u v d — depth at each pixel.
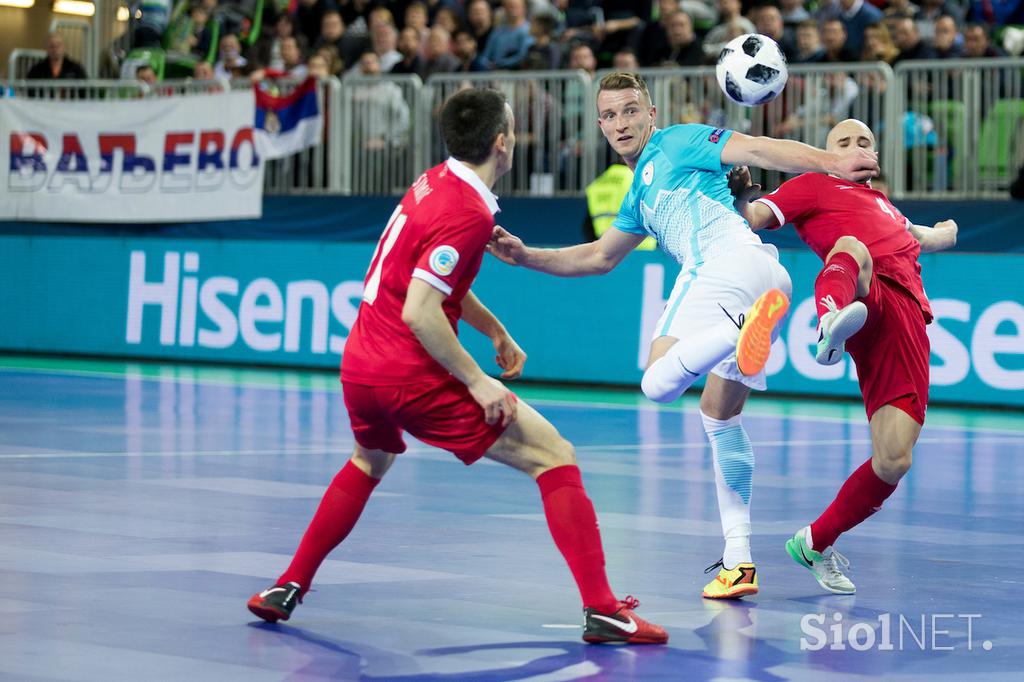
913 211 41.72
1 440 31.16
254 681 13.29
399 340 15.09
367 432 15.60
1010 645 15.30
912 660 14.62
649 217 18.34
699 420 37.97
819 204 18.72
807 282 43.28
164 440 31.62
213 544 20.09
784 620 16.42
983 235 41.22
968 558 20.34
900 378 17.91
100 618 15.65
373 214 48.91
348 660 14.18
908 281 18.27
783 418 38.91
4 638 14.68
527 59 47.81
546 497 15.19
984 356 41.16
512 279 47.44
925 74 41.66
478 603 16.91
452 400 15.05
